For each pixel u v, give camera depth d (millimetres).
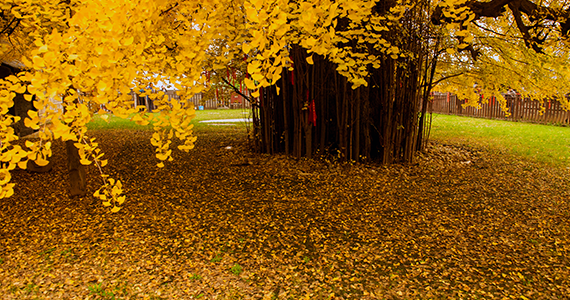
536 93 7445
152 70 2041
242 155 8297
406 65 6660
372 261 3631
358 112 7297
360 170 7031
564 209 4875
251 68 1363
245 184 6211
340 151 7434
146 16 1470
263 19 1299
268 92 8211
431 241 4051
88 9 1394
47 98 1437
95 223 4551
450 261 3609
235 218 4730
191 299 2996
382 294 3074
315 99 7711
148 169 7051
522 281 3225
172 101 2014
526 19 6906
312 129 7934
